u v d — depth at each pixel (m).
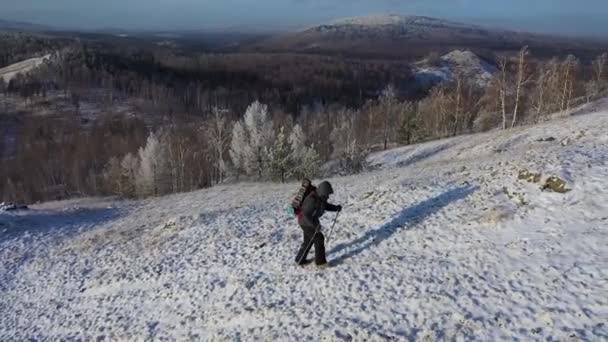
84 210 28.59
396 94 173.00
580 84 78.69
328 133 91.56
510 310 8.88
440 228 13.18
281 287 11.81
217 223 18.23
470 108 79.88
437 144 54.03
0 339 12.79
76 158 89.19
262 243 14.91
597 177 13.12
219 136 60.47
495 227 12.40
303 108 138.12
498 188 14.94
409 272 11.15
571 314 8.31
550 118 56.50
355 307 10.17
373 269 11.69
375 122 90.00
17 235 22.14
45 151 100.06
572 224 11.43
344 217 15.74
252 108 55.66
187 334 10.83
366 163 48.59
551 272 9.73
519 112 67.31
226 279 13.01
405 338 8.74
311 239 12.32
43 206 34.75
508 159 18.98
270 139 52.88
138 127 121.38
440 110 77.81
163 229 18.89
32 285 16.05
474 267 10.75
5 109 156.75
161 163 59.47
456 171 19.64
